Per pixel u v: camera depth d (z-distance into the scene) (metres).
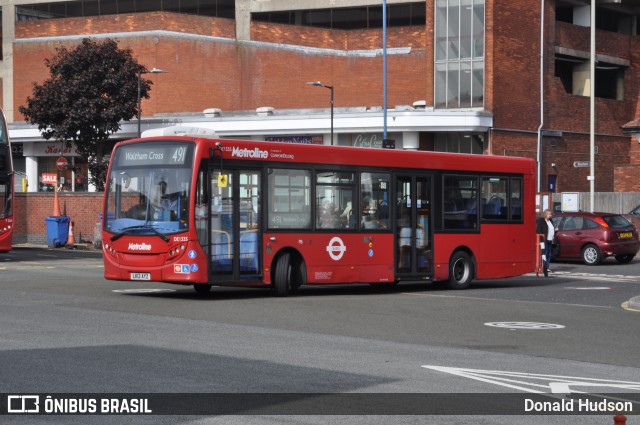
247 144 21.92
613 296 24.69
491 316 19.27
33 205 48.47
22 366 12.02
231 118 59.44
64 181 65.06
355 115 55.97
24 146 67.31
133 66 59.97
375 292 25.30
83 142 59.72
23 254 39.53
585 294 25.27
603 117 63.31
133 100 59.69
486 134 55.16
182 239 20.95
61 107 58.75
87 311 18.39
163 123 61.28
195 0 74.69
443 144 56.75
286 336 15.31
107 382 11.04
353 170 23.91
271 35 72.38
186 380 11.23
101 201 48.00
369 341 14.95
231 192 21.66
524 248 27.98
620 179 55.34
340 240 23.53
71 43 70.50
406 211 25.08
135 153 21.84
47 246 46.41
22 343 13.94
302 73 71.94
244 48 70.38
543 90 58.34
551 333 16.53
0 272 29.25
